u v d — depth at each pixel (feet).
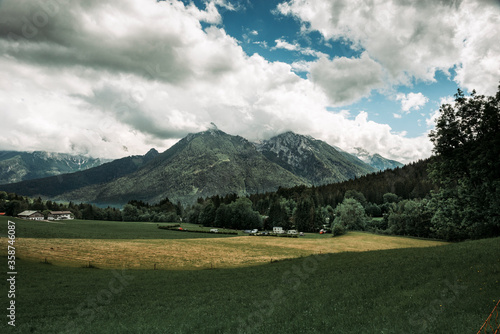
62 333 60.18
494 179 122.21
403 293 64.95
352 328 49.47
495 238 112.68
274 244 294.66
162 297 92.43
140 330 60.03
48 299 89.40
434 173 152.15
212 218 571.69
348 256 137.59
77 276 124.67
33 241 232.12
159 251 225.35
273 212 529.04
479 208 134.92
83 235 323.37
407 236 323.57
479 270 68.90
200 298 87.40
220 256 212.43
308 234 435.94
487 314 44.88
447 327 43.52
